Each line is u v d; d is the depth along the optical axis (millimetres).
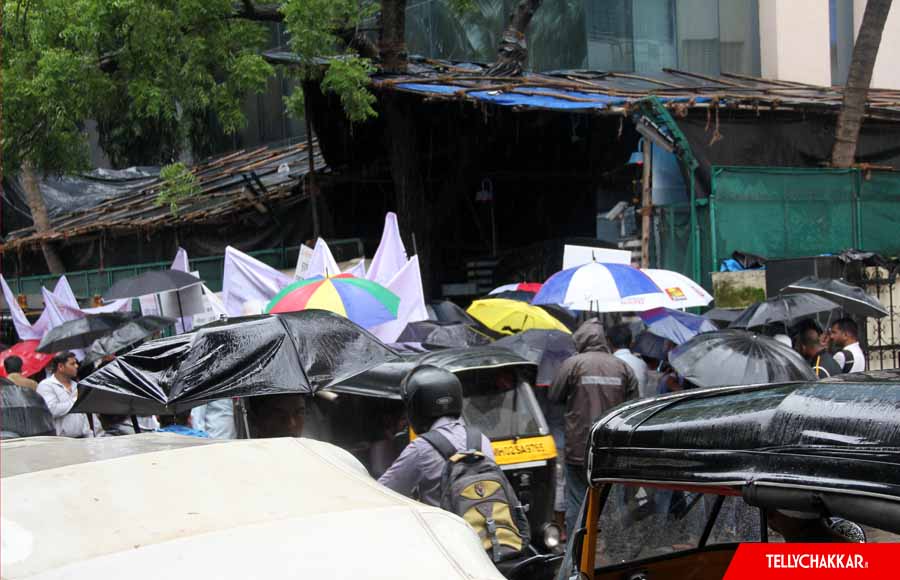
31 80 13594
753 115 13250
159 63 13211
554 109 12555
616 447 3021
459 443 4879
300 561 2275
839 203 13453
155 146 22359
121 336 9344
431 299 15648
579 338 7988
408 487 4902
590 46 18656
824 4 20297
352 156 16688
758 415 2613
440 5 20594
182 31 13430
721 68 19828
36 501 2574
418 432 5062
